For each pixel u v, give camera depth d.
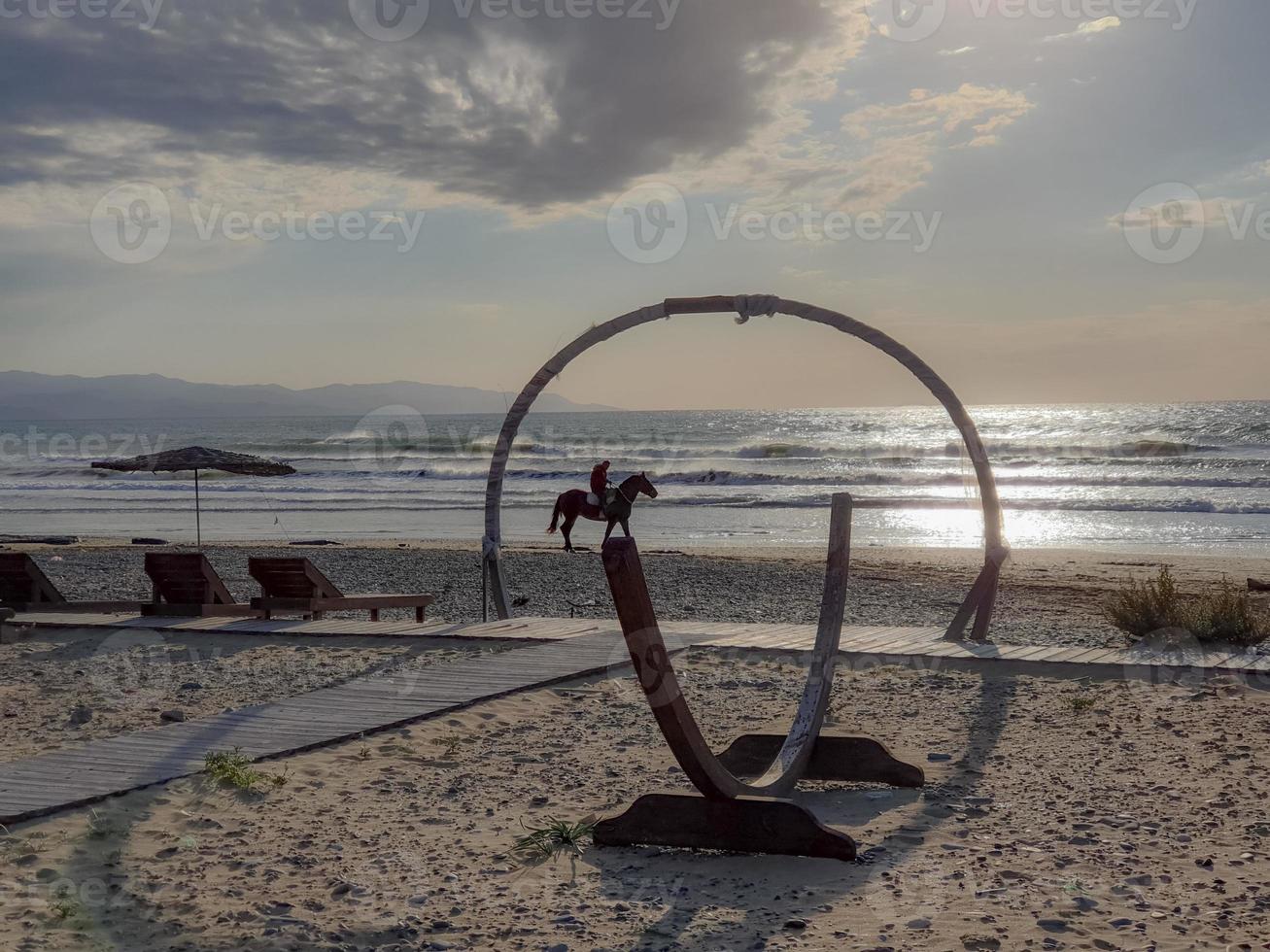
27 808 5.70
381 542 30.55
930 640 11.18
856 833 5.71
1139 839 5.44
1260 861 5.11
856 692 9.13
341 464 64.00
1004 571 21.80
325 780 6.54
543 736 7.65
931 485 44.91
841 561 7.10
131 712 8.41
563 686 9.19
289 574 12.91
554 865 5.26
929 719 8.17
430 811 6.02
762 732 6.83
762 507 39.50
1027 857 5.24
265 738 7.27
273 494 48.16
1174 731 7.59
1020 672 9.77
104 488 53.69
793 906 4.69
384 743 7.34
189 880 4.92
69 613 13.40
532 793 6.39
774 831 5.34
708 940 4.32
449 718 8.03
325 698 8.48
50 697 9.03
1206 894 4.71
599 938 4.35
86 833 5.48
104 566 23.47
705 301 11.55
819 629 7.05
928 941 4.25
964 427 11.09
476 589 19.72
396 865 5.19
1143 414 121.94
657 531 32.75
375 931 4.39
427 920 4.53
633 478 17.41
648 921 4.54
